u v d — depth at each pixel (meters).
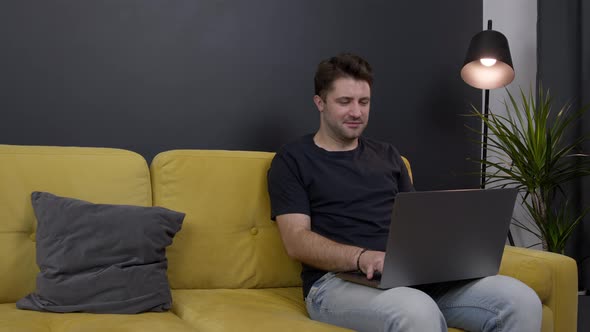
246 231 2.19
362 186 2.11
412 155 3.22
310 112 2.93
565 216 3.20
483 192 1.74
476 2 3.41
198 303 1.89
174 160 2.14
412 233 1.64
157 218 1.90
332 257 1.84
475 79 3.09
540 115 3.00
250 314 1.75
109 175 2.03
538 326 1.74
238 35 2.76
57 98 2.44
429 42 3.26
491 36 3.00
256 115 2.80
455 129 3.36
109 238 1.81
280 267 2.20
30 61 2.40
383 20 3.12
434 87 3.28
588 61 3.11
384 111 3.13
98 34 2.50
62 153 2.02
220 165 2.19
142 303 1.79
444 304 1.86
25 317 1.65
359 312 1.69
